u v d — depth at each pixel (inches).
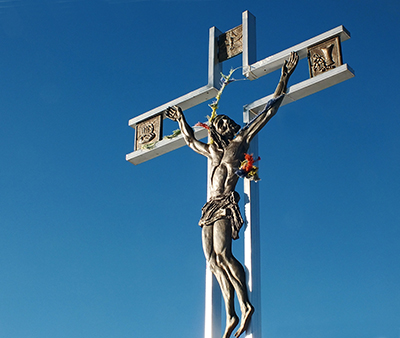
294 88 317.4
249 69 339.0
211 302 297.1
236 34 361.1
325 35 320.5
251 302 284.4
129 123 381.4
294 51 326.6
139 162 376.2
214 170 312.8
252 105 327.6
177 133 352.5
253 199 307.4
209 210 304.5
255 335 277.9
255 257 295.7
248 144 316.8
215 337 293.4
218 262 293.6
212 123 331.9
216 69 360.5
